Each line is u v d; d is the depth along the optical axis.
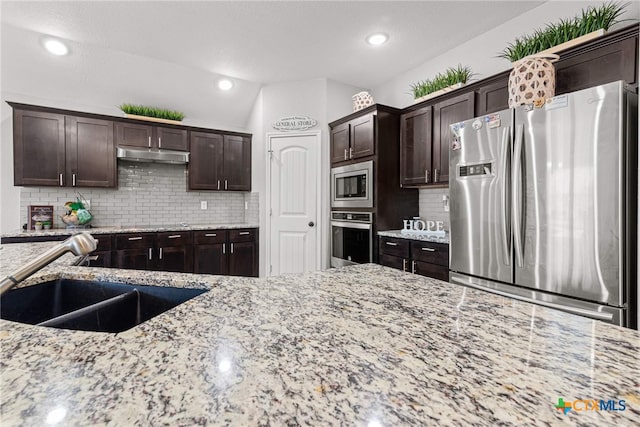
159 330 0.65
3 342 0.59
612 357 0.55
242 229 3.91
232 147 4.12
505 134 1.89
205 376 0.48
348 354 0.55
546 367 0.51
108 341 0.60
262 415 0.39
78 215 3.27
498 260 1.94
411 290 0.98
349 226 3.36
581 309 1.58
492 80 2.33
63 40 2.81
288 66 3.35
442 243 2.39
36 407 0.40
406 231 2.90
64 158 3.19
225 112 4.16
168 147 3.72
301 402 0.42
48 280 1.21
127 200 3.77
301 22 2.54
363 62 3.27
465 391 0.44
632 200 1.56
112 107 3.65
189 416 0.39
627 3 1.95
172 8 2.35
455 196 2.21
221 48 2.95
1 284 0.69
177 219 4.09
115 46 2.91
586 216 1.57
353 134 3.33
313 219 3.72
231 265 3.84
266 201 3.84
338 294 0.94
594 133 1.54
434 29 2.66
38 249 1.79
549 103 1.70
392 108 3.12
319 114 3.68
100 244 3.08
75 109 3.46
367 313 0.77
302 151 3.76
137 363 0.51
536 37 2.06
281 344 0.59
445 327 0.68
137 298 1.14
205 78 3.56
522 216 1.81
